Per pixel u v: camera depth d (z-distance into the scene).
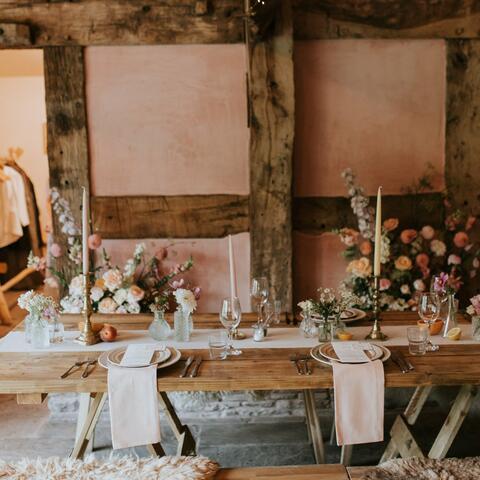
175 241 3.68
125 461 2.03
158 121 3.62
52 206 3.63
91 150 3.64
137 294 3.25
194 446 2.85
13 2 3.53
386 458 2.68
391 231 3.69
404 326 2.64
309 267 3.72
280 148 3.56
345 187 3.70
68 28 3.54
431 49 3.65
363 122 3.67
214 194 3.66
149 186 3.66
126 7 3.54
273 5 3.35
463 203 3.71
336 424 2.06
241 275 3.70
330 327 2.43
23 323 2.75
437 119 3.68
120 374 2.04
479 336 2.43
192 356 2.26
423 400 2.90
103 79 3.59
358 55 3.63
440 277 2.48
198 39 3.56
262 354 2.29
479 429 3.20
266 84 3.52
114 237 3.67
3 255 6.94
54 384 2.04
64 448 3.03
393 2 3.58
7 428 3.26
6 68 7.15
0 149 7.78
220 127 3.63
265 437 3.14
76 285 3.18
